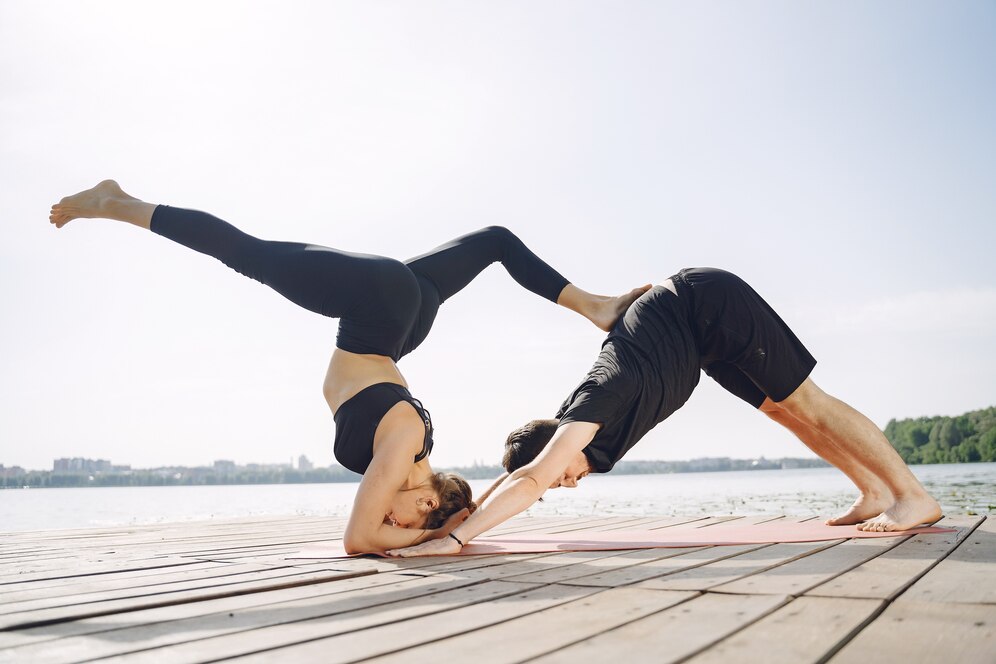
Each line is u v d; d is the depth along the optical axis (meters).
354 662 1.05
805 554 2.13
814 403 2.69
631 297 2.98
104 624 1.34
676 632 1.18
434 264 3.04
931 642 1.09
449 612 1.40
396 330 2.68
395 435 2.49
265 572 2.01
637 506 8.26
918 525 2.61
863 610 1.31
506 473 2.70
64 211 2.95
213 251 2.85
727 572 1.82
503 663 1.02
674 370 2.61
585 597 1.53
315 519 4.81
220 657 1.09
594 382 2.55
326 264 2.67
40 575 2.04
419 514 2.52
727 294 2.65
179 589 1.70
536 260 3.15
